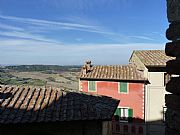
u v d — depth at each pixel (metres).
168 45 2.42
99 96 12.72
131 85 22.06
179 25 2.25
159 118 21.38
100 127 10.23
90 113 10.09
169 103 2.38
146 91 21.69
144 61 21.70
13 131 9.73
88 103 10.98
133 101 21.98
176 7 2.26
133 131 21.25
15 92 11.54
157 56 23.33
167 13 2.42
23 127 9.80
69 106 10.58
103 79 22.95
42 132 9.92
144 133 21.06
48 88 12.42
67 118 9.55
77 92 12.66
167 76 21.52
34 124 9.67
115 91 22.59
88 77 23.25
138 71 23.42
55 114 9.82
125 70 23.98
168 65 2.46
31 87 12.36
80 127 10.10
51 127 9.99
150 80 21.58
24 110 9.92
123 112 22.20
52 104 10.62
